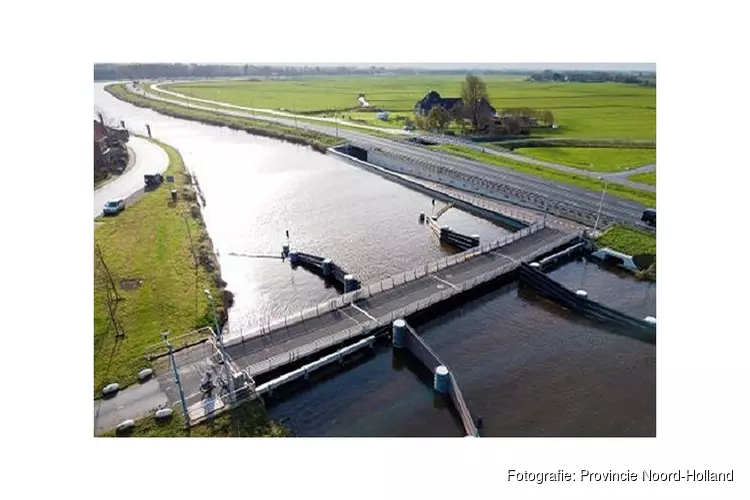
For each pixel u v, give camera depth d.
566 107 146.00
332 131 116.06
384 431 32.03
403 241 59.94
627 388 35.28
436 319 44.19
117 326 37.75
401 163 89.12
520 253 52.59
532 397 34.59
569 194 69.38
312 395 35.16
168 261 48.78
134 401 30.83
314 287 49.03
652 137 105.19
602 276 51.31
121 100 173.62
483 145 100.19
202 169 89.25
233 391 31.16
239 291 48.00
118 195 67.31
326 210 69.94
